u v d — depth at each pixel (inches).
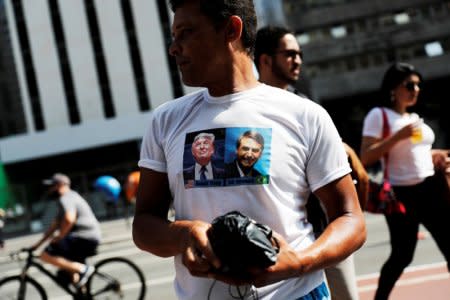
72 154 1438.2
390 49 1841.8
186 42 58.4
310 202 99.8
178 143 60.2
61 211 248.4
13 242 946.7
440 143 1823.3
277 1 1807.3
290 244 56.2
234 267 46.3
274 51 120.0
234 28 58.6
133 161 1424.7
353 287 102.5
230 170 56.5
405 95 153.9
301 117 58.7
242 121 58.0
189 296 58.5
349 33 1855.3
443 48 1818.4
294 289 57.0
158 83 1515.7
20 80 1560.0
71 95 1549.0
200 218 57.6
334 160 58.7
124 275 262.2
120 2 1540.4
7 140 1457.9
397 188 150.9
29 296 250.5
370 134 153.9
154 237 56.3
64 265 248.7
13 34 1565.0
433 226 149.7
